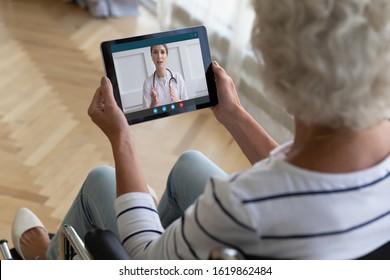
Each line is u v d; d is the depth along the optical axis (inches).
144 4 124.0
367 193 24.6
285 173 24.2
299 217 23.9
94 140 80.0
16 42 105.0
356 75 22.6
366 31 22.2
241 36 83.1
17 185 70.1
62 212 66.9
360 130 24.6
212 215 24.6
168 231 29.2
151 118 41.9
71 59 101.0
